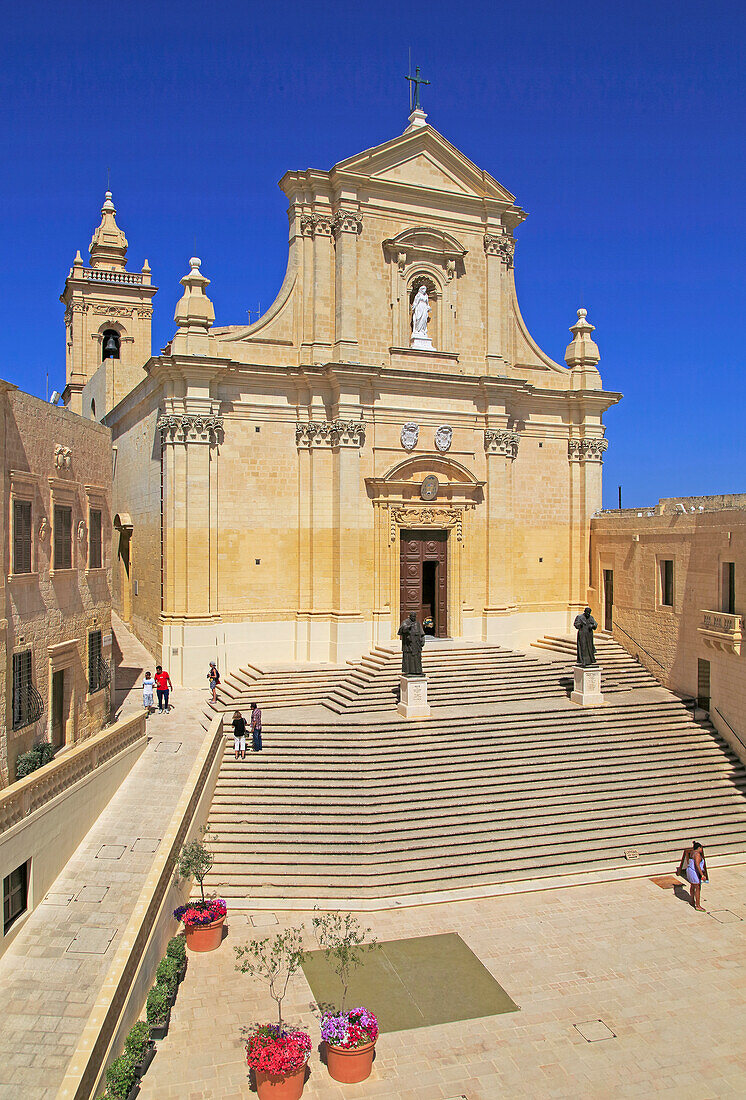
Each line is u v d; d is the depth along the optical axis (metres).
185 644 32.06
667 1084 14.29
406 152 35.19
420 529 35.88
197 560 32.22
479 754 26.25
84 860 20.02
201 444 32.19
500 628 36.81
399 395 35.12
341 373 33.19
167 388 32.28
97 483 26.03
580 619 30.53
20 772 19.23
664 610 33.75
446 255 36.06
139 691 32.19
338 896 20.38
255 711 25.91
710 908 20.52
